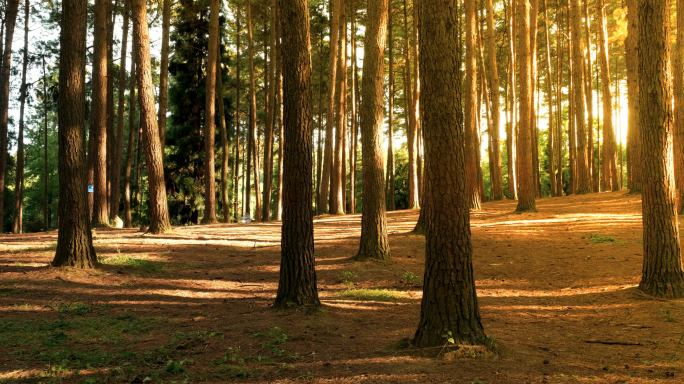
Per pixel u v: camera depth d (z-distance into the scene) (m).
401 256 12.31
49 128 47.91
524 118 18.84
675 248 7.94
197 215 34.97
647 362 5.07
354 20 32.97
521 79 18.81
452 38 5.49
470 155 20.55
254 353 5.50
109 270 10.45
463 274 5.43
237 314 7.49
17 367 4.97
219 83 29.58
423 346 5.39
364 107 11.84
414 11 25.92
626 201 19.86
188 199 34.25
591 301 8.12
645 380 4.46
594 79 40.59
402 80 38.94
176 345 5.85
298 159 7.53
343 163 27.95
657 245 7.98
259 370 4.86
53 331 6.48
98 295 8.64
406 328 6.70
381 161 11.86
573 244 13.18
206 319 7.24
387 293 9.03
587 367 4.95
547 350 5.66
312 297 7.57
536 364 5.01
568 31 31.25
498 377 4.51
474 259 12.23
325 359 5.25
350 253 12.98
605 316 7.21
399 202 46.28
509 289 9.41
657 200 8.01
